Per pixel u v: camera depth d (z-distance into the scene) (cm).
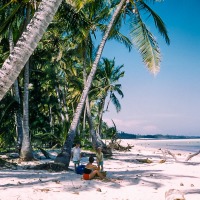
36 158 1791
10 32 1736
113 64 3678
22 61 374
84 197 797
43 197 770
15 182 967
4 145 2372
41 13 383
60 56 2933
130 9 1900
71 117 4138
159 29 1878
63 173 1230
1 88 367
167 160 2131
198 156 2769
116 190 902
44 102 2859
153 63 1727
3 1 1484
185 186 1007
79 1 1454
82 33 1755
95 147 2281
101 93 3512
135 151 3278
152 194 864
